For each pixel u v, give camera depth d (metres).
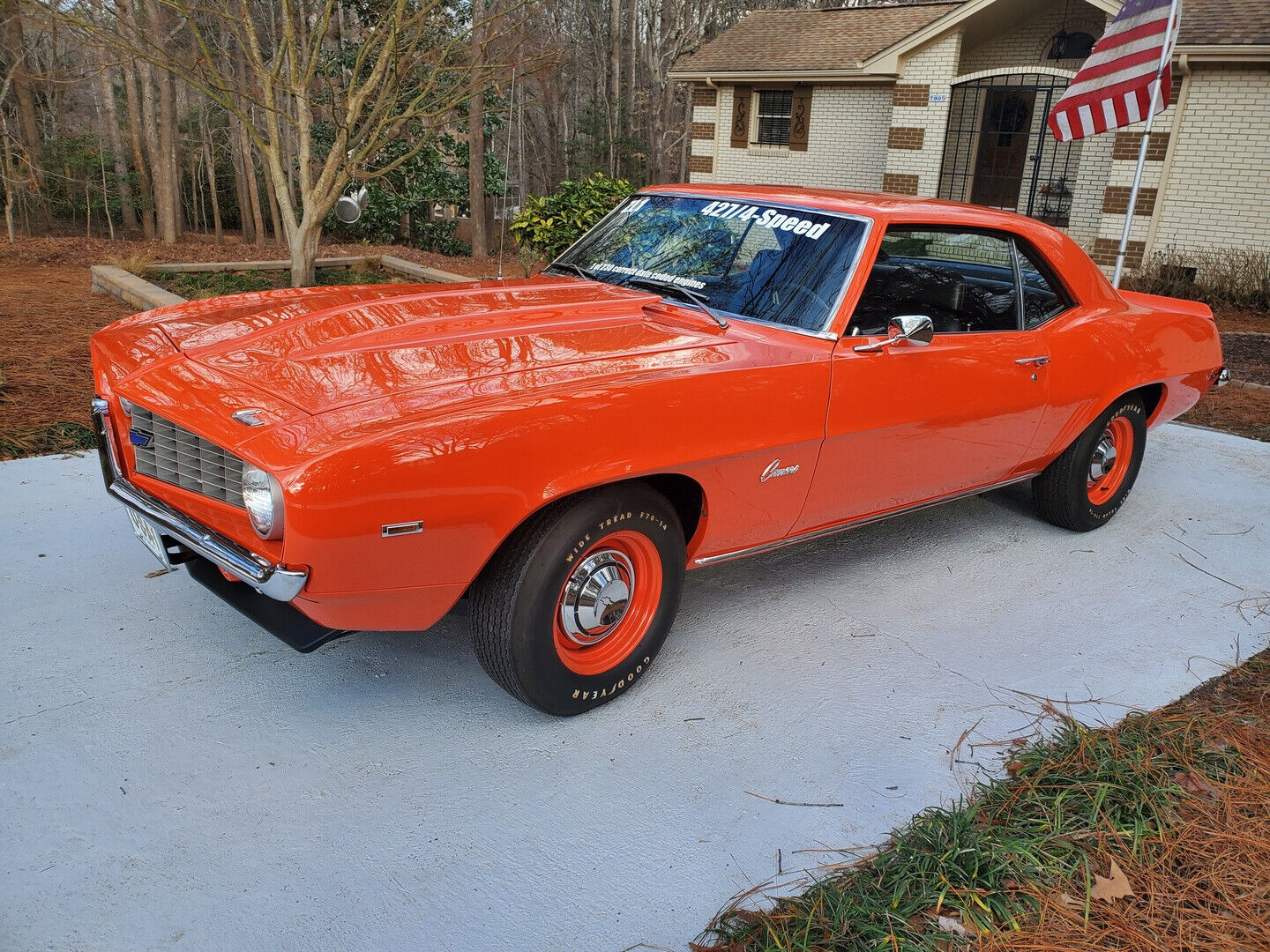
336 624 2.62
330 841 2.54
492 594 2.85
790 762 3.01
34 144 21.09
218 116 24.84
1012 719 3.30
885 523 5.10
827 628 3.87
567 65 34.41
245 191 23.62
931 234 3.87
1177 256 14.88
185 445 2.78
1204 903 2.48
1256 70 14.29
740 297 3.68
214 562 2.66
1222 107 14.66
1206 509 5.49
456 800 2.74
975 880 2.49
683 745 3.06
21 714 2.96
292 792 2.72
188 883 2.36
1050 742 3.16
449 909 2.34
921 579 4.39
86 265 12.86
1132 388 4.71
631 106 34.00
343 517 2.38
